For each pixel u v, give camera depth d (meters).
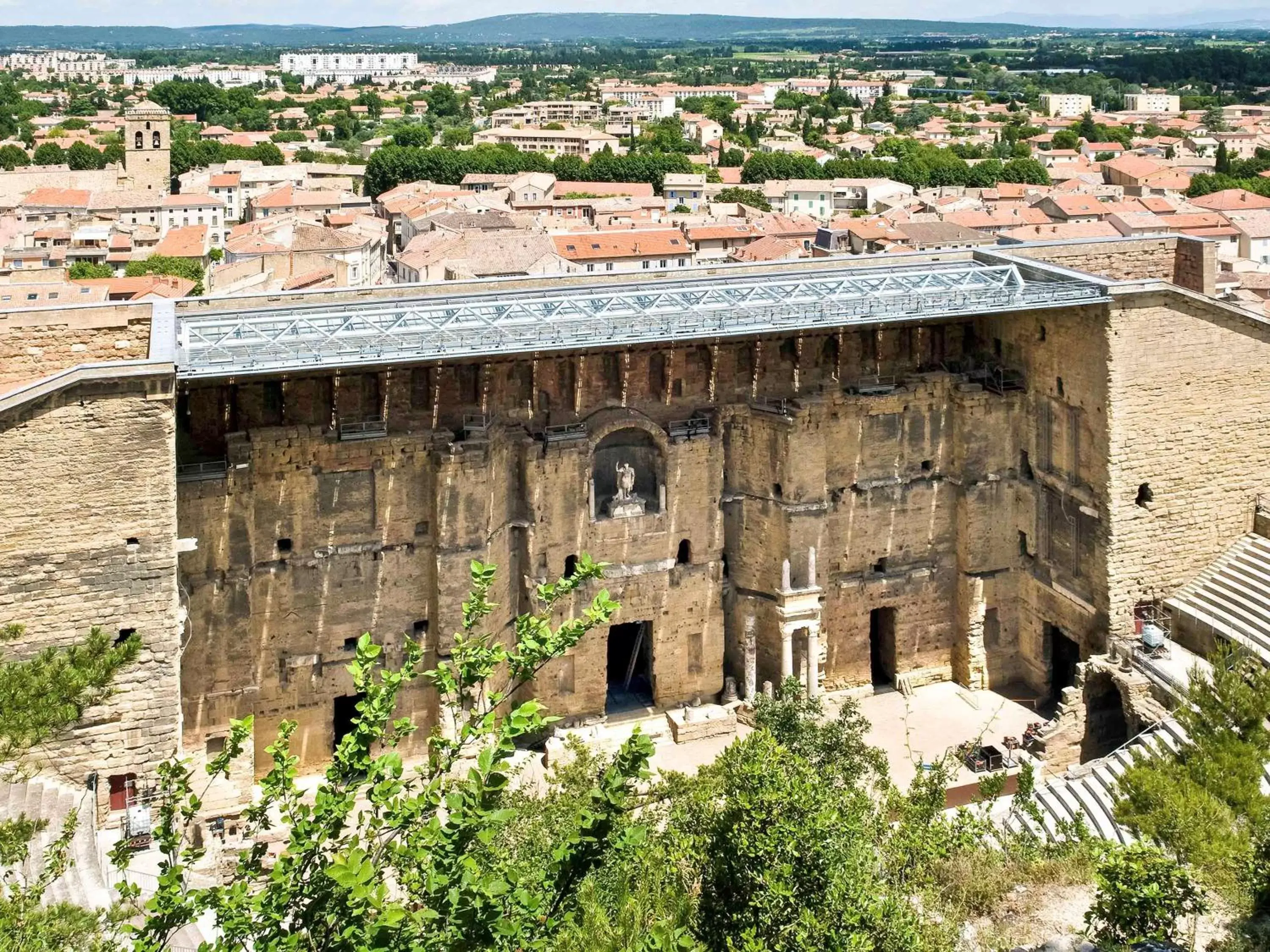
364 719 35.50
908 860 52.53
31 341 67.00
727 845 42.59
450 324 68.38
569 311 71.00
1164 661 72.44
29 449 55.69
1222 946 47.22
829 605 80.44
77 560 57.19
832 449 78.69
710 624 78.88
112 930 36.34
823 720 65.56
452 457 69.12
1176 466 75.69
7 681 38.41
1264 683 57.38
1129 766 64.12
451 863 33.25
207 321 67.06
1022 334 80.00
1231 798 54.88
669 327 70.06
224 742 67.44
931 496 81.75
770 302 73.44
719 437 77.25
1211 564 77.62
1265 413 77.19
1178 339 74.31
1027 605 82.50
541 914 35.72
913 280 78.56
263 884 57.94
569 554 74.94
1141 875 46.53
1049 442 79.06
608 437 76.69
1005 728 78.06
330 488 68.94
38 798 56.53
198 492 65.25
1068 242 87.06
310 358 62.47
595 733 75.94
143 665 58.75
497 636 72.81
